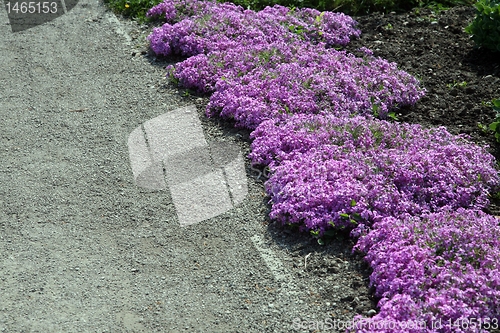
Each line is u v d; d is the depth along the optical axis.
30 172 6.35
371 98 7.02
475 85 7.38
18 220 5.71
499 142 6.42
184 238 5.52
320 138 6.22
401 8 9.42
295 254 5.29
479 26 7.83
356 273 5.03
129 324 4.65
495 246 4.92
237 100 6.94
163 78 7.91
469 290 4.44
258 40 8.09
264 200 5.91
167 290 4.98
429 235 4.97
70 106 7.47
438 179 5.71
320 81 7.07
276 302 4.84
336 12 9.30
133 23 9.30
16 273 5.10
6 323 4.62
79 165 6.46
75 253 5.34
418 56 8.03
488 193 5.71
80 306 4.80
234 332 4.59
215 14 8.65
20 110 7.41
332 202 5.47
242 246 5.41
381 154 5.89
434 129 6.41
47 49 8.77
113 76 8.05
